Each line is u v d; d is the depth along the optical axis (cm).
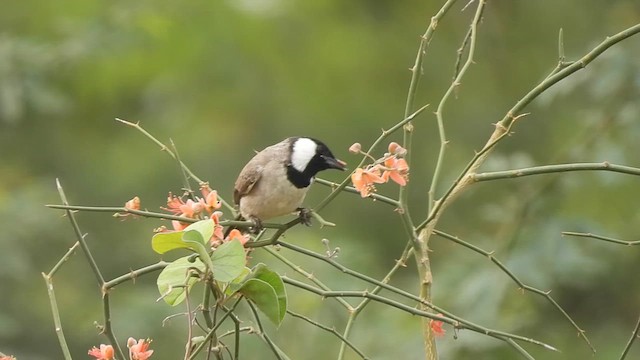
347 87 1708
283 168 795
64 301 1412
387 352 1139
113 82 1673
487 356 1094
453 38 1689
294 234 1355
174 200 625
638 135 1187
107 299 591
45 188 1510
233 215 825
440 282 1191
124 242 1516
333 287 1173
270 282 566
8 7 1653
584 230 1152
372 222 1541
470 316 1111
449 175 1430
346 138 1664
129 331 1285
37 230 1402
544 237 1149
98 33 1596
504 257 1154
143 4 1661
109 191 1620
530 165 1208
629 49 1222
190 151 1664
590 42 1357
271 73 1727
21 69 1505
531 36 1616
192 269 559
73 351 1380
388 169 599
